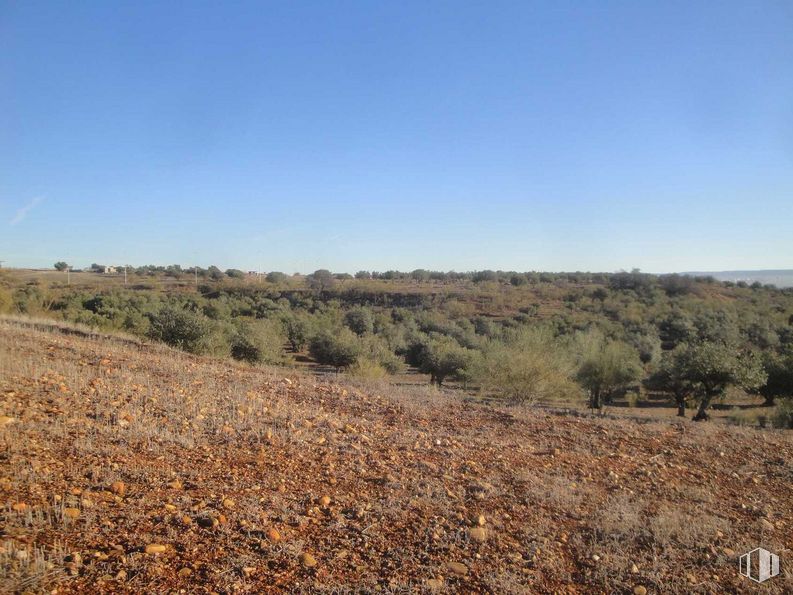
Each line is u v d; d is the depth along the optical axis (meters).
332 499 4.41
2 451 4.32
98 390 6.79
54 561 2.89
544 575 3.58
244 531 3.62
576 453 6.96
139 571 2.96
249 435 5.89
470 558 3.67
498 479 5.45
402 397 10.11
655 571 3.75
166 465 4.66
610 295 66.81
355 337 31.12
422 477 5.25
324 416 7.39
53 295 38.06
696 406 25.73
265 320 34.19
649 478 6.06
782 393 25.11
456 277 100.75
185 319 16.02
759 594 3.52
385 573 3.34
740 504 5.44
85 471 4.21
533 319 53.16
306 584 3.07
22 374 6.91
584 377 21.22
